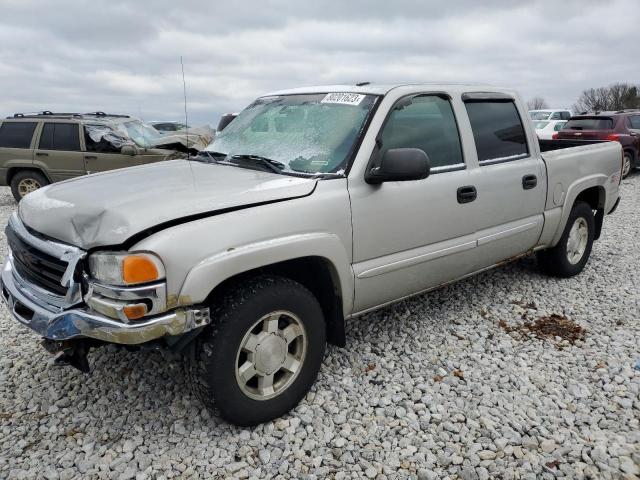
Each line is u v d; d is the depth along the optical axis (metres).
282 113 3.61
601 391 3.14
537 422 2.84
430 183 3.41
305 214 2.77
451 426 2.81
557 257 4.84
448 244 3.61
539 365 3.44
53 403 3.04
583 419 2.88
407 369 3.39
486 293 4.67
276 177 3.01
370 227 3.09
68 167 9.47
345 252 2.98
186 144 5.80
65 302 2.48
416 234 3.38
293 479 2.46
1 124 9.65
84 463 2.54
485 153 3.89
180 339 2.49
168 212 2.41
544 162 4.36
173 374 3.29
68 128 9.45
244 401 2.68
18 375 3.35
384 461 2.58
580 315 4.23
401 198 3.23
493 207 3.88
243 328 2.59
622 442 2.68
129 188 2.80
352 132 3.17
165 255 2.31
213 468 2.52
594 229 5.21
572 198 4.66
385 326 3.99
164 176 3.11
